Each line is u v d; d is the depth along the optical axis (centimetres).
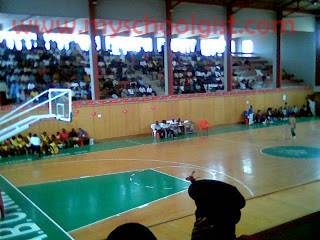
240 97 2855
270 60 3556
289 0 2927
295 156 1741
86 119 2220
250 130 2528
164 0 2480
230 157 1753
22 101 2259
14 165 1711
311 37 3316
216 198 256
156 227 783
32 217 1062
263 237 419
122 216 1052
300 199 946
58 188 1339
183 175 1471
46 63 2631
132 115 2384
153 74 2917
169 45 2520
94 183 1391
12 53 2605
